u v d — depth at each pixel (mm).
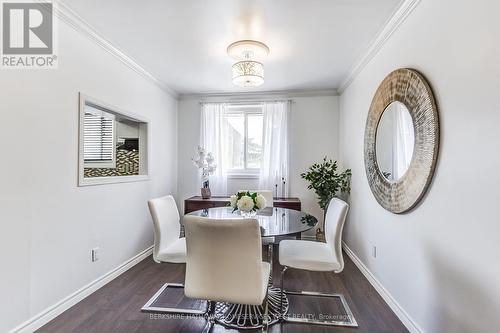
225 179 4195
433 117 1574
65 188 2084
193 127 4340
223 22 2168
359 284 2615
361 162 2961
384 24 2166
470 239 1311
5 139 1646
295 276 2811
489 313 1198
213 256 1495
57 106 2004
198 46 2605
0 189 1619
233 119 4355
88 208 2340
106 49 2529
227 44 2568
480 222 1249
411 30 1865
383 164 2268
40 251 1873
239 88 3979
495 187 1169
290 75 3396
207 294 1533
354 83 3258
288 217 2408
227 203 3699
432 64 1619
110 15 2070
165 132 3902
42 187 1885
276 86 3871
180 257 2096
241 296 1493
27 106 1781
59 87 2018
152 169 3508
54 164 1980
